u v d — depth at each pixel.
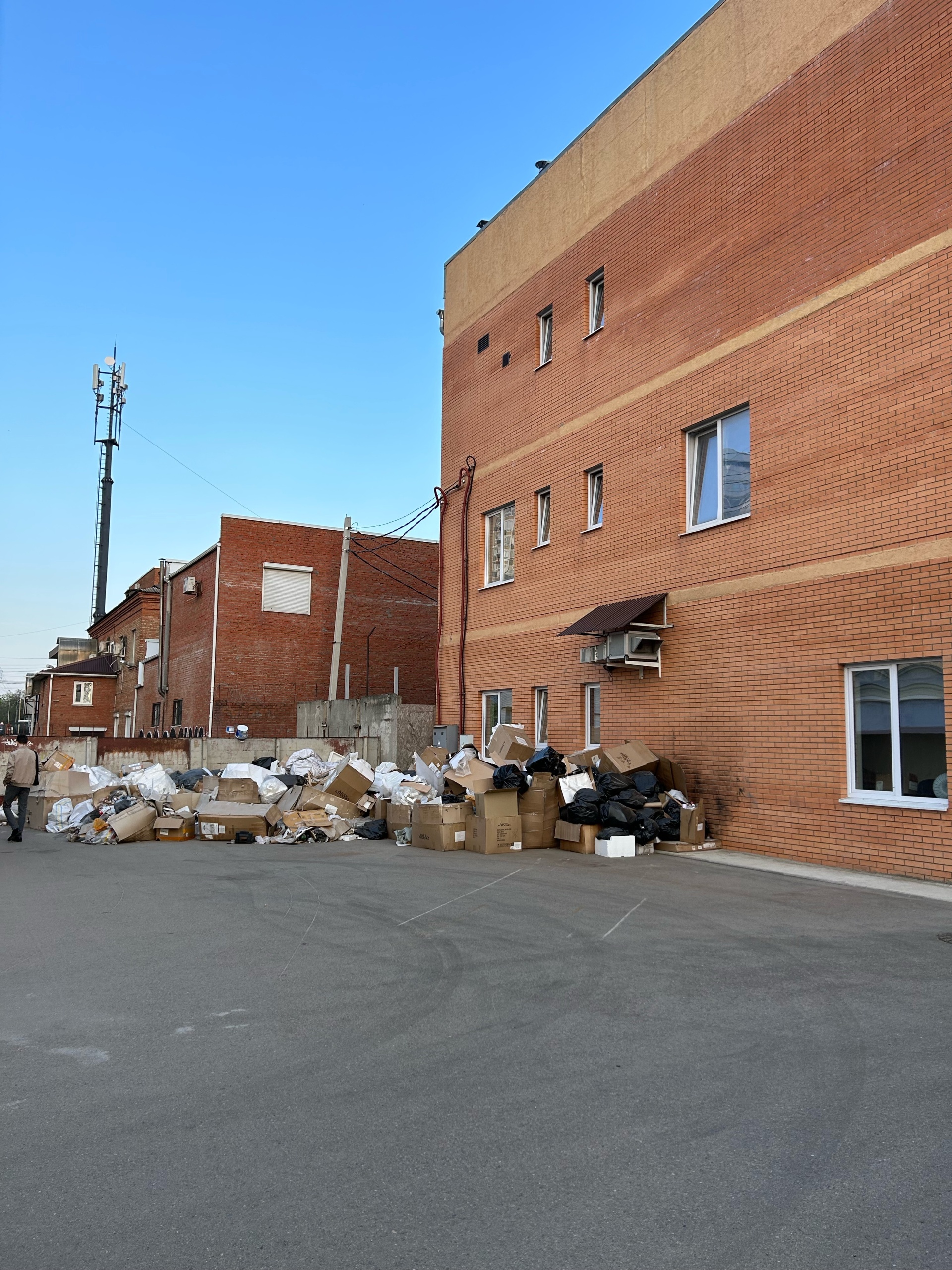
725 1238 3.12
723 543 13.28
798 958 6.75
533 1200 3.38
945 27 10.53
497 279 19.95
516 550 18.69
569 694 16.69
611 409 16.00
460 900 9.22
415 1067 4.70
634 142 15.81
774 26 12.95
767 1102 4.19
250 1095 4.38
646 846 12.59
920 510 10.44
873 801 10.74
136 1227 3.24
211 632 30.34
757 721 12.44
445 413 21.83
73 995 6.08
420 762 16.02
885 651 10.73
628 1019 5.41
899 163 10.99
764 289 12.87
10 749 20.83
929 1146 3.73
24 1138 3.95
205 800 16.09
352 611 32.00
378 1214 3.30
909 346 10.72
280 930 7.99
